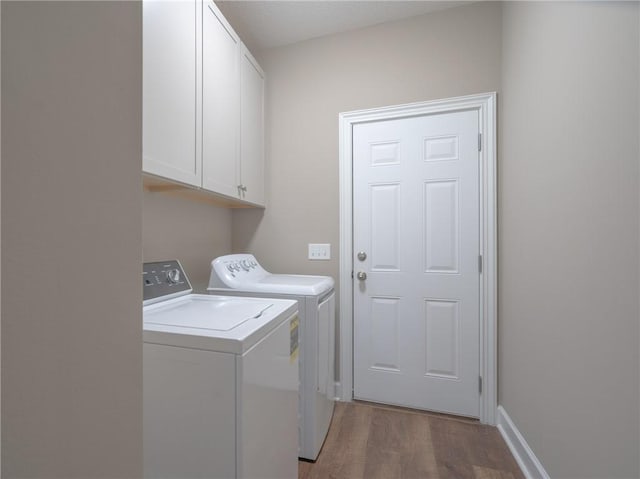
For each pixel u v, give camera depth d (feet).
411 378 6.35
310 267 6.98
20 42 1.10
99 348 1.41
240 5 6.00
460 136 6.09
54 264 1.22
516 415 5.05
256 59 7.40
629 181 2.60
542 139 4.15
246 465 2.70
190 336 2.78
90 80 1.38
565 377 3.59
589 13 3.14
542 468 4.14
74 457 1.30
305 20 6.45
